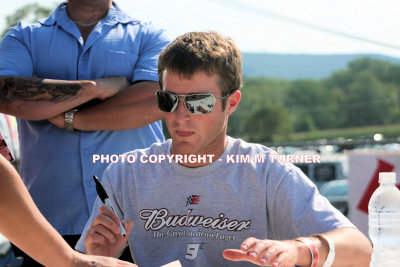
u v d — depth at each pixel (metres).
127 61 3.19
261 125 71.50
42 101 2.96
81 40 3.16
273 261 1.86
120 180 2.44
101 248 2.19
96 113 3.03
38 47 3.15
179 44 2.22
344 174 9.95
